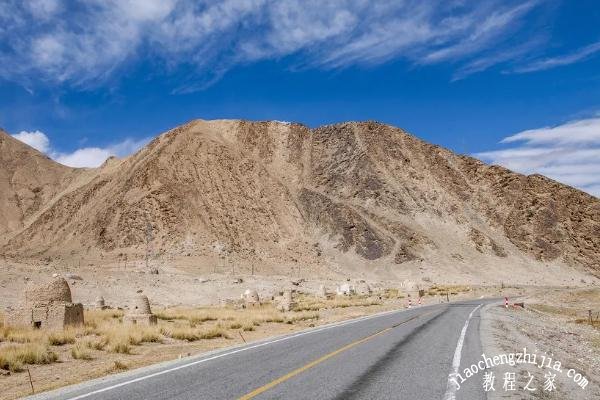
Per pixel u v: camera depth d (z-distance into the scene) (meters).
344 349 14.86
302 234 146.50
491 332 19.86
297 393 8.98
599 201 164.50
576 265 148.38
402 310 37.25
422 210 158.62
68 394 9.23
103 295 58.47
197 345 19.97
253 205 146.50
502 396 8.96
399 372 11.00
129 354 17.25
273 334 24.39
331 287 94.62
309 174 173.88
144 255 117.94
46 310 23.22
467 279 129.75
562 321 42.00
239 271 112.25
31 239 143.62
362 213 153.50
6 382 12.23
